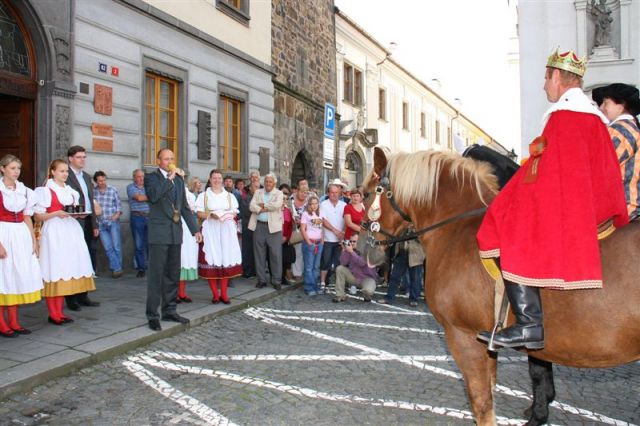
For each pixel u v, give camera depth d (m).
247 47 14.30
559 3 18.80
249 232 10.39
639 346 2.58
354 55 23.70
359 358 5.50
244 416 3.99
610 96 3.29
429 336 6.49
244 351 5.70
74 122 8.88
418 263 8.32
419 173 3.58
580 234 2.54
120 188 9.86
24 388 4.33
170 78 11.34
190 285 9.43
